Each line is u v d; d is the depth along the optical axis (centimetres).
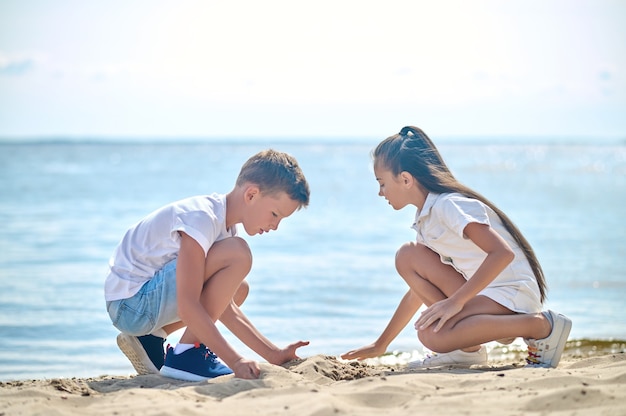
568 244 963
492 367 323
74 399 249
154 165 3816
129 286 311
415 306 356
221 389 256
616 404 219
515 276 325
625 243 970
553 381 253
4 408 233
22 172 2912
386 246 946
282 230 1115
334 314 568
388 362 429
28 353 462
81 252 872
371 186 2292
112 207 1457
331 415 215
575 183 2492
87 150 8062
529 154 7181
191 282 294
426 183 331
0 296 625
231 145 12350
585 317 559
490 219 329
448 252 329
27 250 886
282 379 273
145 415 218
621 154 7106
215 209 307
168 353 311
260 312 573
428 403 226
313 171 3384
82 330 520
